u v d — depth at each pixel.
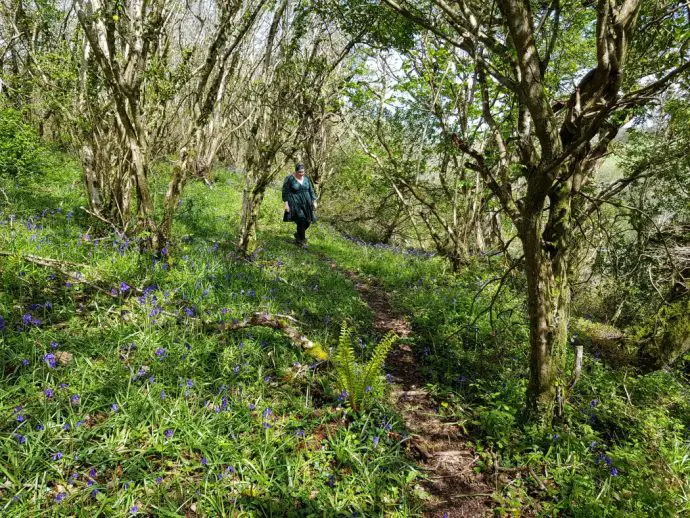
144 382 3.42
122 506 2.48
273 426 3.37
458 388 4.75
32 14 8.52
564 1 3.54
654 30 3.99
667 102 4.85
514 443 3.72
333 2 6.95
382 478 3.18
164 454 2.89
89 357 3.58
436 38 7.86
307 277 7.44
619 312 8.09
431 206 9.87
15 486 2.42
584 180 4.16
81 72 5.94
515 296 6.78
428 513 3.05
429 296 7.57
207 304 4.97
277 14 7.36
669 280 6.66
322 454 3.21
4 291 4.05
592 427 4.35
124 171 6.24
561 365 3.98
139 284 4.95
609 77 2.93
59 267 4.62
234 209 12.77
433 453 3.68
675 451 3.88
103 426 2.95
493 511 3.15
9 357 3.30
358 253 11.33
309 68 7.59
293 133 7.57
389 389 4.48
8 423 2.78
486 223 13.23
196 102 5.87
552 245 3.78
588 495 3.17
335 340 5.15
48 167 10.63
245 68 14.29
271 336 4.64
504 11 2.96
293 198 10.11
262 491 2.83
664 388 5.43
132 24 5.27
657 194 6.96
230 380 3.76
